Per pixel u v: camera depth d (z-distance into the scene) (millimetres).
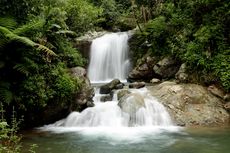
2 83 9289
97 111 11203
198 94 11742
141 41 16578
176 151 7992
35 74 10234
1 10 10359
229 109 11359
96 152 7965
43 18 11891
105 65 16812
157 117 10883
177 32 14547
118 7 23625
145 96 11906
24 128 10430
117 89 13242
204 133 9672
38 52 10414
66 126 10852
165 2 17469
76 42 16406
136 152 7953
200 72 12773
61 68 11352
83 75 12336
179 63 14375
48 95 10406
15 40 9398
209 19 13508
